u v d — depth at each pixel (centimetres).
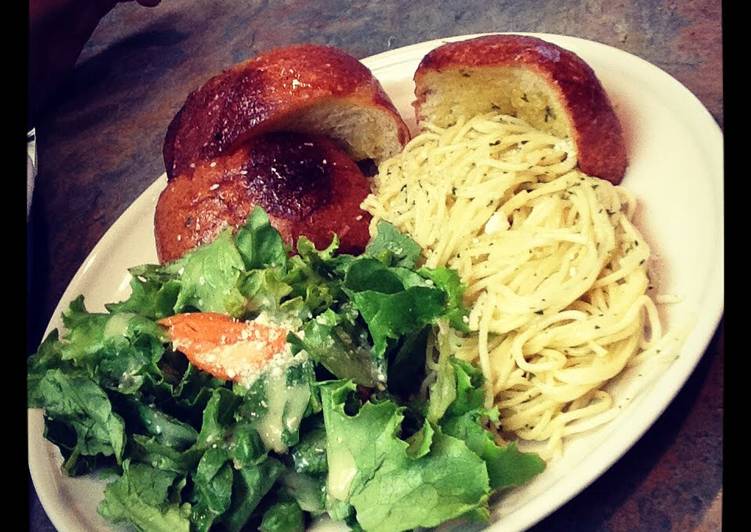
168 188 35
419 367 29
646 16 39
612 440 24
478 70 32
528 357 29
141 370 28
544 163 32
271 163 33
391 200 35
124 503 27
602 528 24
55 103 56
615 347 28
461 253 31
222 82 35
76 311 32
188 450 27
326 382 27
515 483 25
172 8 62
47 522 33
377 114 36
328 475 26
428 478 24
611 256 29
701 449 25
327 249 31
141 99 53
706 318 25
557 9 43
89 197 47
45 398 30
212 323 29
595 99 31
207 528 26
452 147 34
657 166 30
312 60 34
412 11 49
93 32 62
